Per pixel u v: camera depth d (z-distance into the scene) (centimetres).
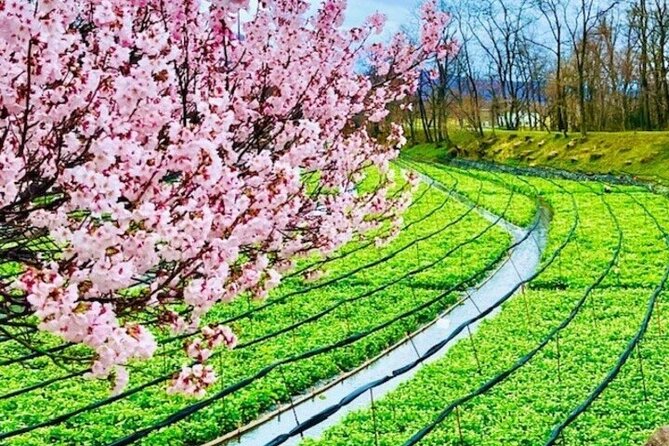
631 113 7581
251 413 1388
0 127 627
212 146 648
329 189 1157
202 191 678
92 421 1309
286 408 1452
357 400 1516
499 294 2389
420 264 2656
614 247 2806
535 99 9425
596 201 4350
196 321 698
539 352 1587
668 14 6488
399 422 1264
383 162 1206
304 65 993
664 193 4541
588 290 1872
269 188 765
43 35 578
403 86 1247
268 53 943
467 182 5744
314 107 1004
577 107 7681
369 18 1120
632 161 5606
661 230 3067
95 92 630
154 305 718
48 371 1541
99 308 567
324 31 1070
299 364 1608
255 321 1944
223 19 877
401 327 1916
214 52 909
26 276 548
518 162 6831
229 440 1325
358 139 1125
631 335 1666
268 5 944
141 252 614
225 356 1655
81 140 668
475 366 1521
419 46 1202
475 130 8231
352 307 2073
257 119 934
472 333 1847
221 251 677
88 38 770
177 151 651
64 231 591
